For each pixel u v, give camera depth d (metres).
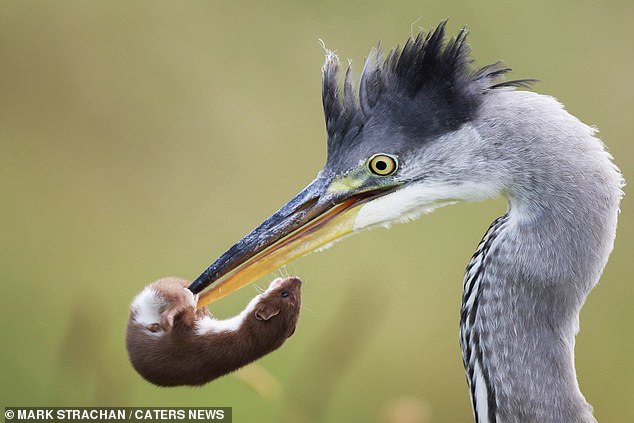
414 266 12.93
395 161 7.37
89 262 13.44
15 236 13.68
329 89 7.60
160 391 10.14
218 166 14.63
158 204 14.34
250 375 8.73
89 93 14.99
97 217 14.13
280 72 15.20
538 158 6.93
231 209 14.20
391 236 13.08
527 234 6.95
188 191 14.46
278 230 7.55
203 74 15.20
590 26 15.24
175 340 7.00
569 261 6.86
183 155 14.76
